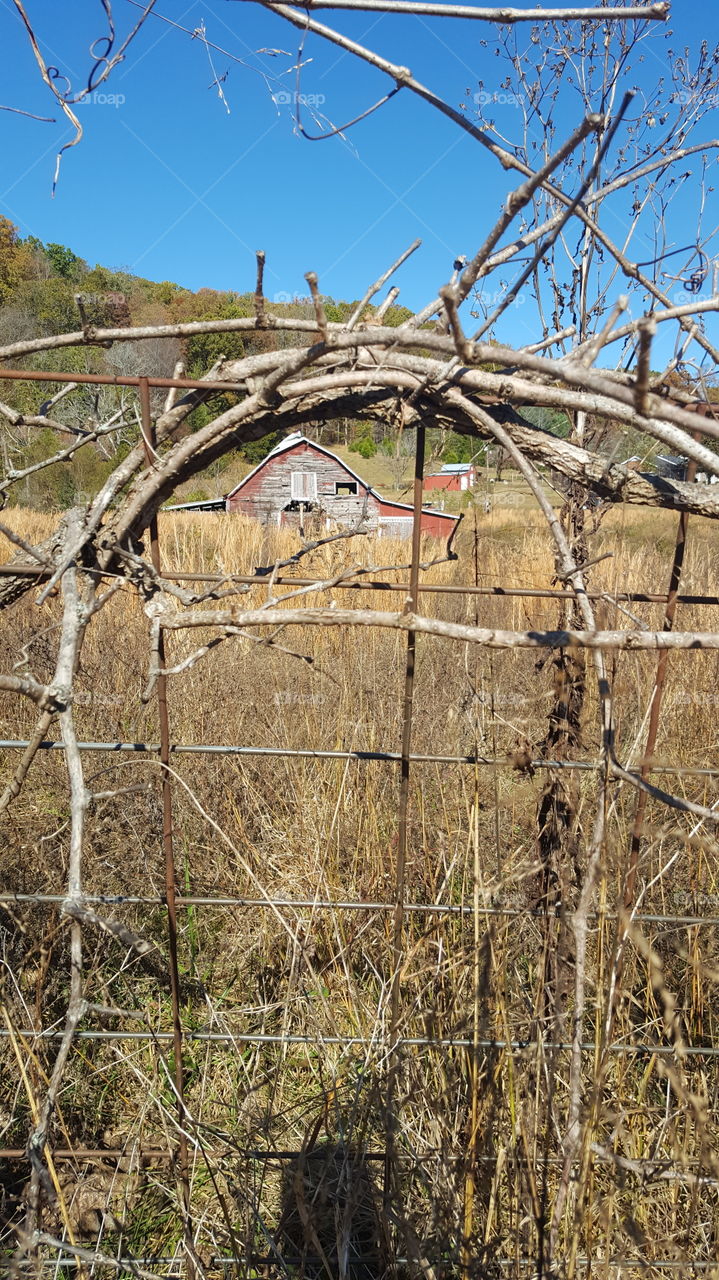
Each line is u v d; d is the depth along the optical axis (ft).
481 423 4.73
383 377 4.45
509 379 4.37
